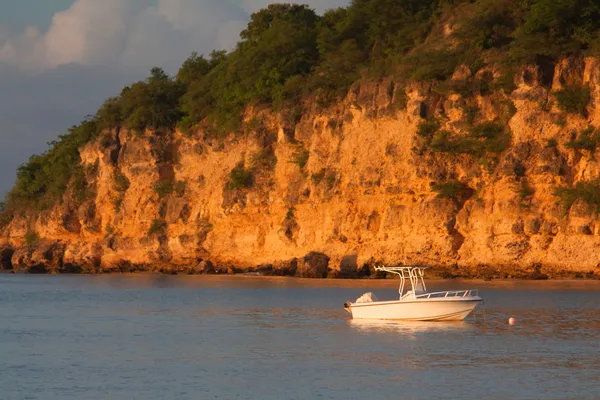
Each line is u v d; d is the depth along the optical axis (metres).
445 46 128.50
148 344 59.81
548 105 112.25
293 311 80.38
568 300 83.75
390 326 66.69
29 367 50.97
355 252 127.31
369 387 44.38
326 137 138.00
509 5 127.31
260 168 147.00
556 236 107.31
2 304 94.56
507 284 103.50
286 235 138.00
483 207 114.00
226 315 78.19
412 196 122.75
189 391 44.09
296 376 47.41
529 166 111.38
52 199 194.75
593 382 44.75
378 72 134.62
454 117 120.69
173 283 127.50
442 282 108.69
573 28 116.56
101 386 45.47
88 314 81.81
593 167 107.06
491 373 47.22
